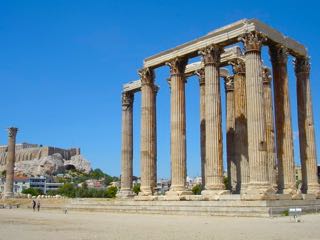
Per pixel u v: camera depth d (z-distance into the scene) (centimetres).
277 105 4650
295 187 4472
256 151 4047
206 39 4766
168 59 5222
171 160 4978
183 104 5094
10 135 10219
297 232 2339
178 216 4150
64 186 19350
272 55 4759
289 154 4512
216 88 4612
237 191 4972
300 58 5075
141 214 4706
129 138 6525
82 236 2277
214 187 4359
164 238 2114
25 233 2512
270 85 5159
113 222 3447
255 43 4278
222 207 4025
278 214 3731
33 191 19675
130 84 6544
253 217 3662
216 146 4453
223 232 2406
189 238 2102
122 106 6638
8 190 10012
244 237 2125
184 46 5031
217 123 4516
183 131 5028
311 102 5003
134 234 2359
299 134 4972
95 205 5884
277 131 4609
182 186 4856
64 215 4959
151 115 5491
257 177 3991
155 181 5409
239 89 5031
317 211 4238
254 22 4331
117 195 6384
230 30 4528
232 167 5338
